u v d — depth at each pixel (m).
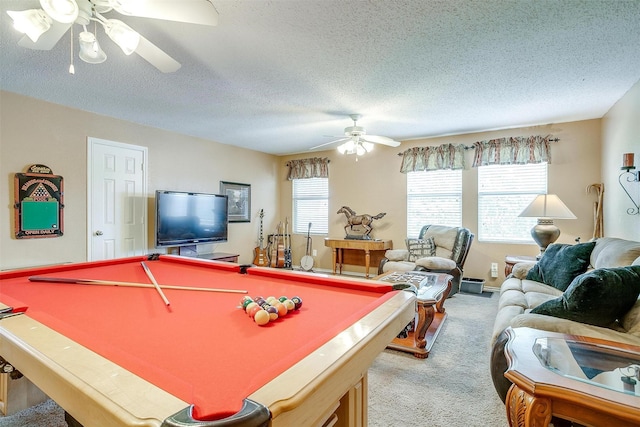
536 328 1.63
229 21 2.01
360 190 5.88
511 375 1.12
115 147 4.08
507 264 4.09
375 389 2.12
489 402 1.97
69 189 3.64
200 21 1.57
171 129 4.66
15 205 3.22
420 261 4.10
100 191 3.93
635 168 2.94
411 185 5.40
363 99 3.42
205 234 4.95
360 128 3.96
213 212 5.08
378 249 5.32
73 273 2.19
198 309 1.39
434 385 2.17
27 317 1.19
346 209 5.74
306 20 2.00
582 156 4.21
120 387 0.71
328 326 1.19
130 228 4.23
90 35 1.69
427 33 2.16
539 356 1.23
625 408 0.90
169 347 1.00
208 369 0.86
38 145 3.40
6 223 3.18
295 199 6.68
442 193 5.16
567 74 2.80
